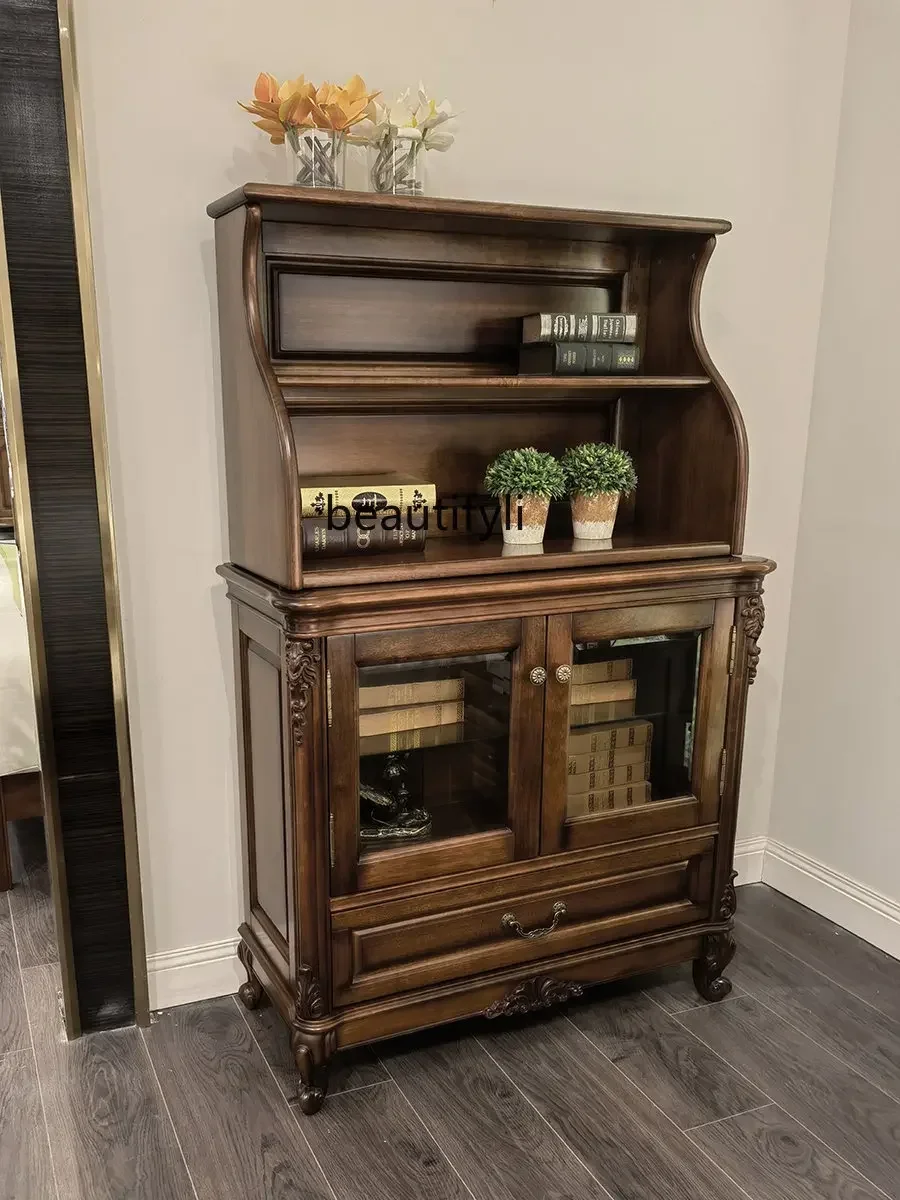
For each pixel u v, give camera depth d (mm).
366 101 1596
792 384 2363
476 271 1876
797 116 2219
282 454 1459
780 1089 1753
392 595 1521
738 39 2121
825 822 2400
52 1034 1902
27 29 1528
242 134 1747
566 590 1684
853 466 2271
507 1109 1692
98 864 1842
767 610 2457
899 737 2184
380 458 1886
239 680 1868
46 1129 1635
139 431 1775
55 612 1726
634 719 1861
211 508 1863
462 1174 1543
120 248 1698
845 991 2068
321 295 1770
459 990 1752
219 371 1812
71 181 1585
